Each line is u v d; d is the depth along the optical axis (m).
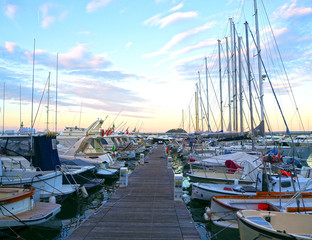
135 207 11.70
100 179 18.92
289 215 8.19
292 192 11.45
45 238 9.89
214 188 14.09
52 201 12.03
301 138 36.72
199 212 13.34
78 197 14.58
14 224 9.16
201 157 24.36
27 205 10.37
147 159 33.72
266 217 8.09
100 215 10.55
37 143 14.74
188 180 22.23
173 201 12.72
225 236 10.10
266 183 12.22
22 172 13.13
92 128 32.59
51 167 14.74
